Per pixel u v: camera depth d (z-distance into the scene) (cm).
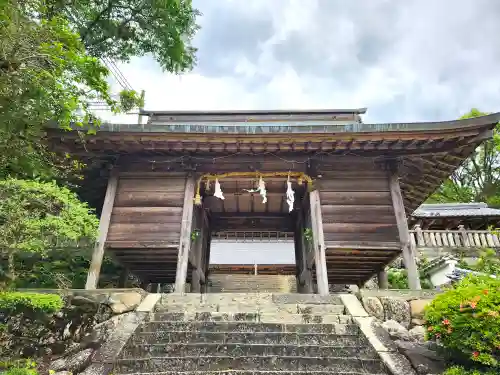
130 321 650
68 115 513
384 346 579
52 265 1000
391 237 938
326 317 687
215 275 2017
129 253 1093
